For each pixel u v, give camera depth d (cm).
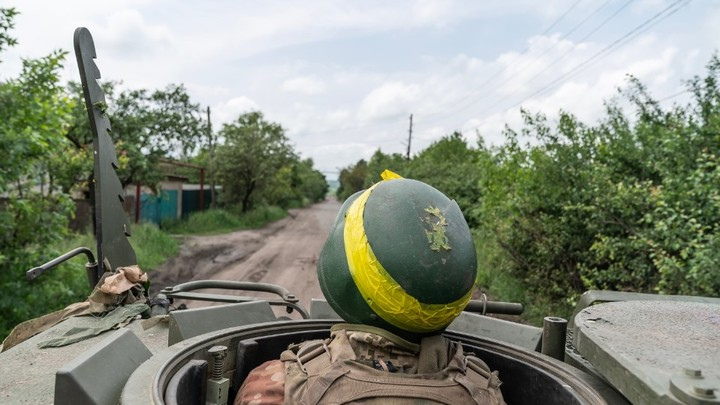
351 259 169
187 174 4053
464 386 158
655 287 618
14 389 218
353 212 176
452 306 166
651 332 158
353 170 8250
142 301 347
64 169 1103
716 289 480
